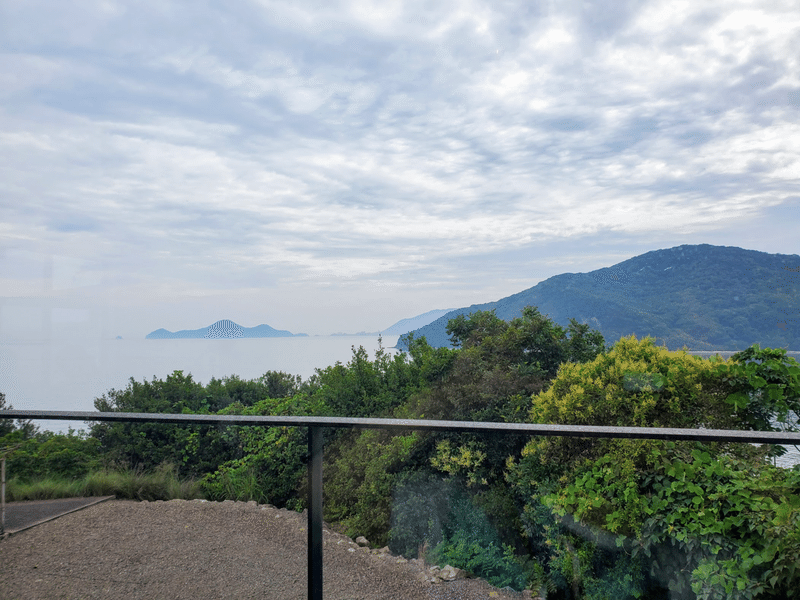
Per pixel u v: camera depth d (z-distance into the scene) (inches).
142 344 216.2
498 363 198.8
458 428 67.9
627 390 132.3
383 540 114.0
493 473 121.7
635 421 129.5
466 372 195.6
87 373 190.2
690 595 87.7
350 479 118.4
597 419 133.6
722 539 84.7
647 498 94.2
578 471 104.5
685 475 92.0
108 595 87.8
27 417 85.4
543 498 106.6
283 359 243.1
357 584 94.6
